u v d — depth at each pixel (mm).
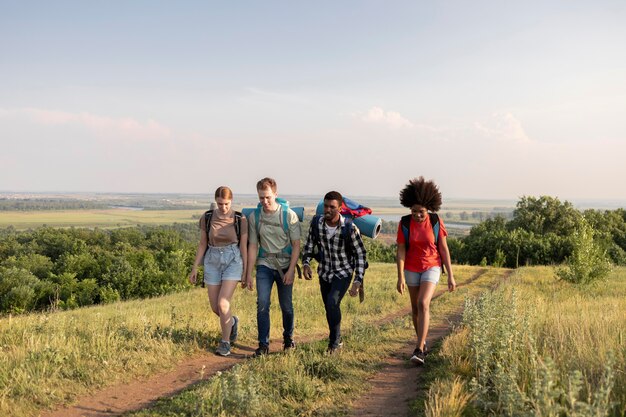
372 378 5875
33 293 34594
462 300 14133
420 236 6309
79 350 6426
